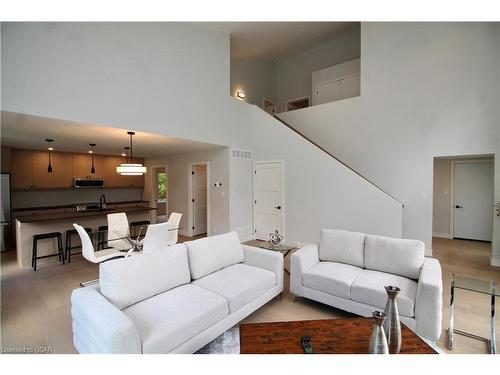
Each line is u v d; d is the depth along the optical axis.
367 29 5.57
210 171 6.28
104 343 1.55
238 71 8.01
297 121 6.65
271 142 6.15
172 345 1.77
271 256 2.93
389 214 4.58
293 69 8.56
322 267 2.95
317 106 6.34
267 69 8.78
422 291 2.15
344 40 7.32
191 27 4.94
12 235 5.74
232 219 5.95
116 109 3.77
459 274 3.97
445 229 6.54
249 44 7.14
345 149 5.91
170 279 2.36
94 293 2.01
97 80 3.57
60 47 3.23
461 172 6.30
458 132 4.68
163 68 4.41
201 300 2.15
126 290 2.03
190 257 2.62
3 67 2.82
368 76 5.59
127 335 1.57
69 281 3.65
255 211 6.50
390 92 5.32
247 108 6.37
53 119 3.23
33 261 4.16
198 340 1.95
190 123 4.88
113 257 3.90
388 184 5.36
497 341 2.22
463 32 4.61
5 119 3.22
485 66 4.45
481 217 6.09
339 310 2.79
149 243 3.43
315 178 5.44
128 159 7.92
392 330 1.49
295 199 5.75
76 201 7.10
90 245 3.41
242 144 6.17
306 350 1.53
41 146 5.68
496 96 4.36
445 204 6.52
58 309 2.83
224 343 2.20
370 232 4.77
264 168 6.29
